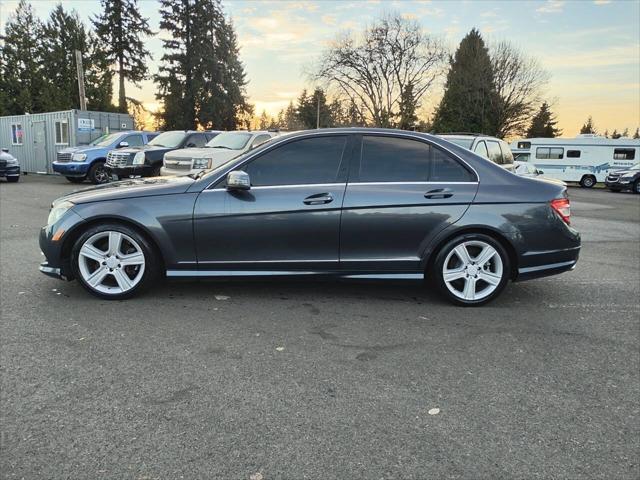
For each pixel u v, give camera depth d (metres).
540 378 3.27
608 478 2.29
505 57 41.25
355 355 3.56
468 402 2.94
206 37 47.25
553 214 4.63
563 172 31.38
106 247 4.61
